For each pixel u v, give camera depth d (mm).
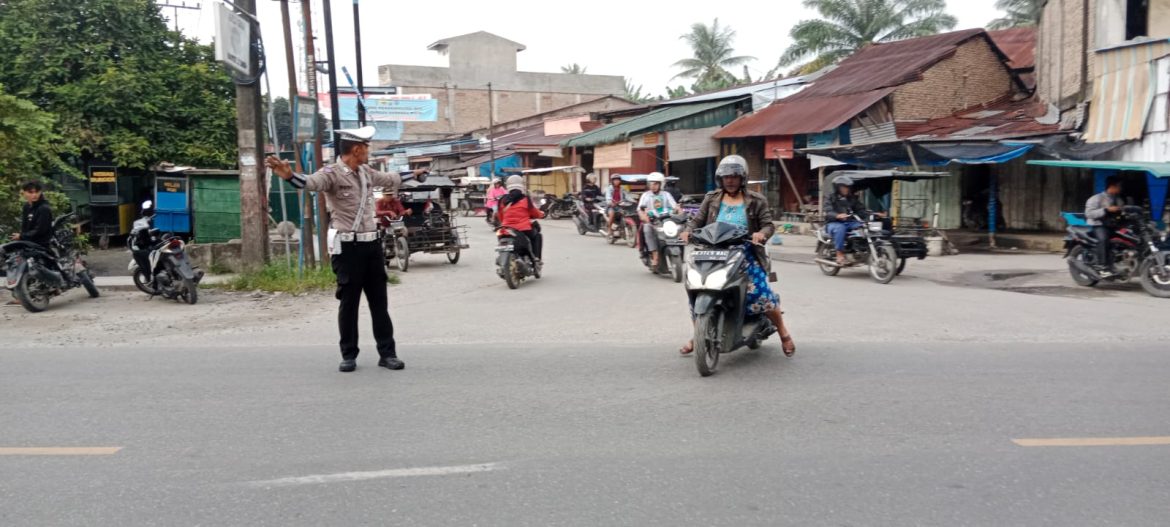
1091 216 11805
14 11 20109
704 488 4230
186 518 3916
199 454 4820
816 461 4617
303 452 4840
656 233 13625
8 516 3957
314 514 3947
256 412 5699
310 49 13328
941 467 4516
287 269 12414
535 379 6629
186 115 20938
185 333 9109
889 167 18953
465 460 4672
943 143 17406
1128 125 15664
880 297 11234
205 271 14523
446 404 5871
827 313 9852
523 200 12805
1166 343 7957
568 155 36406
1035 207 20422
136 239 11305
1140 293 11516
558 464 4598
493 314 10227
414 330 9172
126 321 9898
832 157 19234
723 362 7211
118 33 20750
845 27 39531
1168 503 4023
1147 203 15953
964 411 5590
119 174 20875
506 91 59031
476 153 44312
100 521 3889
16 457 4801
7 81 19641
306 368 7125
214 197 17328
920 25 38656
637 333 8797
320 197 13297
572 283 13195
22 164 14859
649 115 29844
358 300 6984
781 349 7770
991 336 8383
